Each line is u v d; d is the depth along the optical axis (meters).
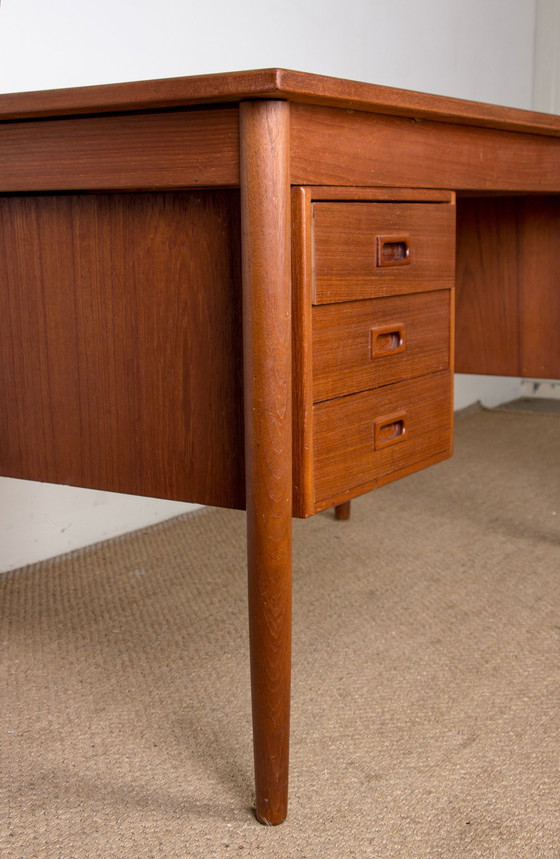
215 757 1.11
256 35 2.07
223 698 1.25
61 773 1.08
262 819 0.98
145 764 1.09
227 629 1.47
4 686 1.28
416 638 1.43
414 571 1.72
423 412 1.14
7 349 1.13
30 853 0.93
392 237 1.03
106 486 1.10
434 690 1.27
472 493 2.21
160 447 1.05
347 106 0.93
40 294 1.09
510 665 1.34
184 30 1.90
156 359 1.03
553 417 3.06
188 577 1.70
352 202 0.97
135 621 1.50
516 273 1.71
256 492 0.92
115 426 1.08
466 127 1.17
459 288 1.78
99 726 1.18
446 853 0.93
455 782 1.06
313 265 0.92
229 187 0.91
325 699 1.25
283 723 0.96
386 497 2.19
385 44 2.50
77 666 1.34
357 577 1.69
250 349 0.89
